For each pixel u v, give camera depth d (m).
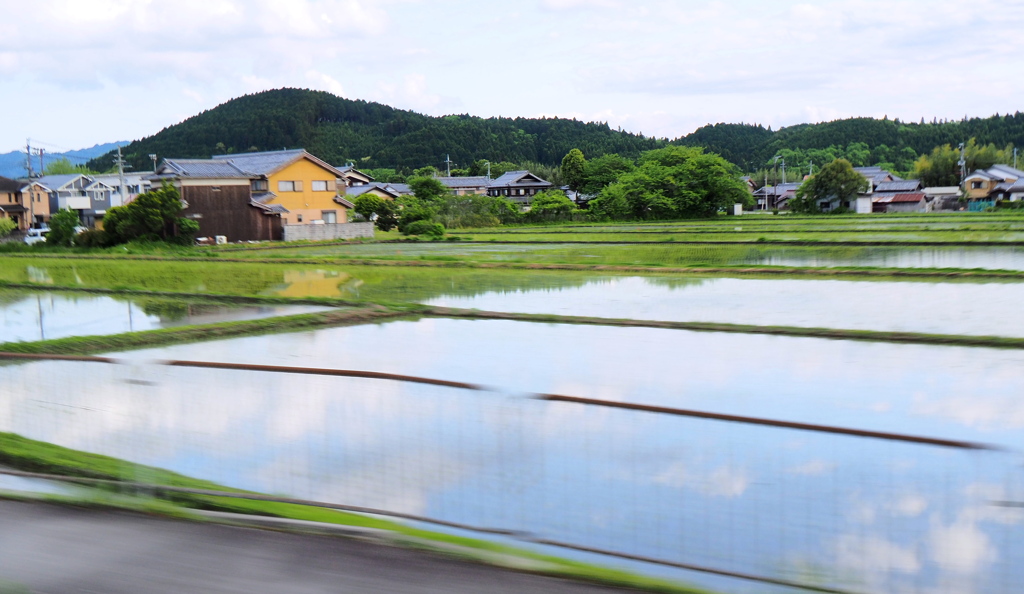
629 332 16.77
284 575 4.82
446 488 7.39
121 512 5.83
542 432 9.20
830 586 5.45
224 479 7.68
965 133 148.75
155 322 18.70
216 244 48.06
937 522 6.55
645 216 73.31
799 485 7.45
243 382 11.73
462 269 30.52
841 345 15.00
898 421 10.04
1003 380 12.06
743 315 18.52
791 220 62.75
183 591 4.59
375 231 62.72
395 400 10.63
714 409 10.63
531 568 4.97
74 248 44.19
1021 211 70.31
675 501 7.08
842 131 157.50
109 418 9.82
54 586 4.65
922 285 22.67
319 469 7.95
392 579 4.77
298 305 21.27
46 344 15.25
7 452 8.20
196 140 158.62
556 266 29.39
